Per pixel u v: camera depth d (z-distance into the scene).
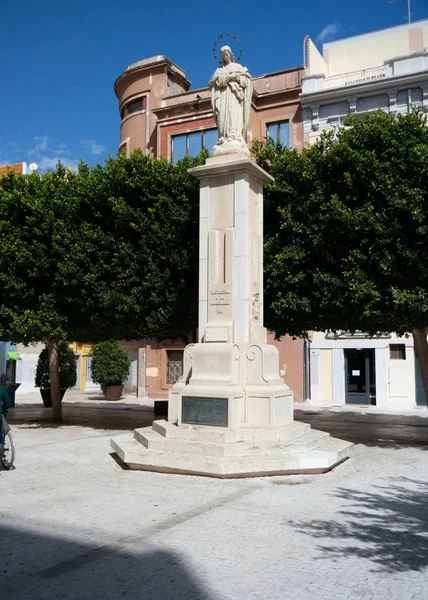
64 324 15.13
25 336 15.26
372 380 25.17
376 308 12.02
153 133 29.45
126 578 4.91
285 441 9.88
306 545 5.80
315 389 25.83
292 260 12.66
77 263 14.08
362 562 5.34
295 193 12.87
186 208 13.70
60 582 4.82
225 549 5.67
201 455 9.27
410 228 11.70
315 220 12.62
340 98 24.94
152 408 23.48
